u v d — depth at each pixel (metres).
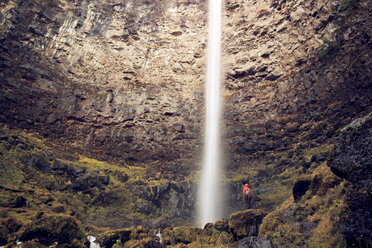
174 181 14.21
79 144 15.02
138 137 16.73
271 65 17.83
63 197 11.08
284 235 5.85
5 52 14.86
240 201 12.56
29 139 12.90
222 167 15.07
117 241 7.45
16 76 14.56
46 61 16.69
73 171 12.54
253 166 14.39
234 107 17.62
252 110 16.86
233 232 6.94
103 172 13.64
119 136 16.42
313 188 6.99
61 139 14.57
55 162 12.36
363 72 12.41
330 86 13.82
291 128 14.51
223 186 13.63
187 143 16.86
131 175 14.39
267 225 6.40
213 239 7.31
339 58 14.16
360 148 4.55
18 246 6.20
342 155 4.79
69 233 6.92
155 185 13.66
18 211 8.20
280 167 13.33
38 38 17.05
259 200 11.90
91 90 17.47
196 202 13.10
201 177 14.48
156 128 17.33
